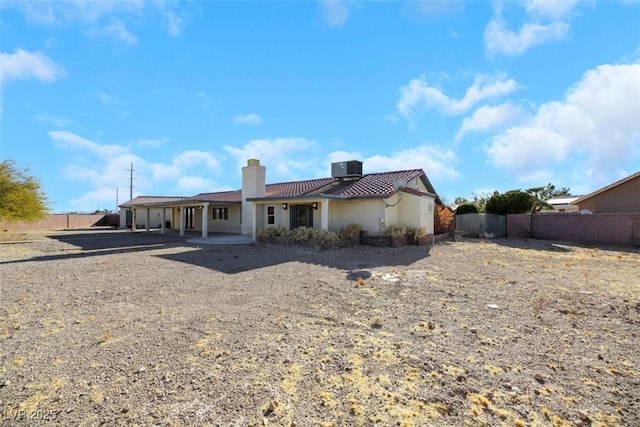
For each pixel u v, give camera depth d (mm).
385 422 2596
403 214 16891
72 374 3402
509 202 20578
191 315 5348
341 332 4594
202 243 16562
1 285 7551
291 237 15227
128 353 3908
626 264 10430
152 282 7836
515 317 5219
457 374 3379
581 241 17281
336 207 17312
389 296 6520
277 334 4512
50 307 5824
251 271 9211
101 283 7738
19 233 26188
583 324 4863
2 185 18891
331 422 2604
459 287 7238
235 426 2559
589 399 2936
